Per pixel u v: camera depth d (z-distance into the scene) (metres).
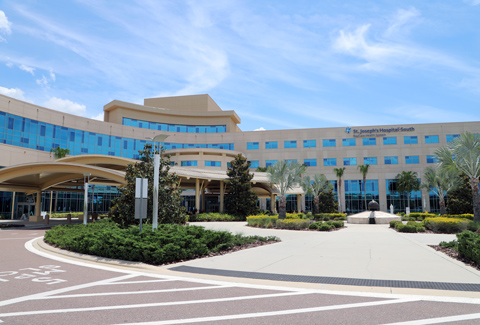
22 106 50.00
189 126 73.81
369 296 6.61
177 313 5.62
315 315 5.46
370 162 67.94
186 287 7.50
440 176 39.28
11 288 7.46
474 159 25.38
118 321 5.23
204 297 6.64
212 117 74.19
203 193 50.75
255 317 5.39
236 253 12.72
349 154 68.62
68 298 6.61
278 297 6.60
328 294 6.80
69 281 8.18
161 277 8.62
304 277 8.41
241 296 6.70
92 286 7.64
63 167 30.25
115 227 14.09
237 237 15.68
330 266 9.90
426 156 66.06
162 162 18.83
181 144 71.06
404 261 10.66
